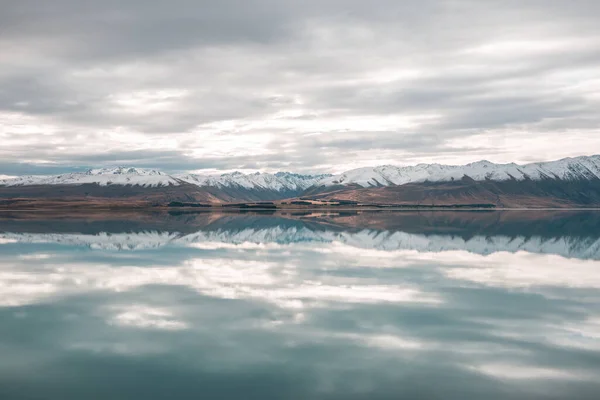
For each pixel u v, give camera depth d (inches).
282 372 764.0
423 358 818.8
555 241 2684.5
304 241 2728.8
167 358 824.3
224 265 1792.6
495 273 1604.3
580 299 1227.9
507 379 735.7
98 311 1123.9
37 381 736.3
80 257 2023.9
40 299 1246.3
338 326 997.2
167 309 1138.0
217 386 715.4
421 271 1647.4
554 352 844.0
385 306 1159.0
